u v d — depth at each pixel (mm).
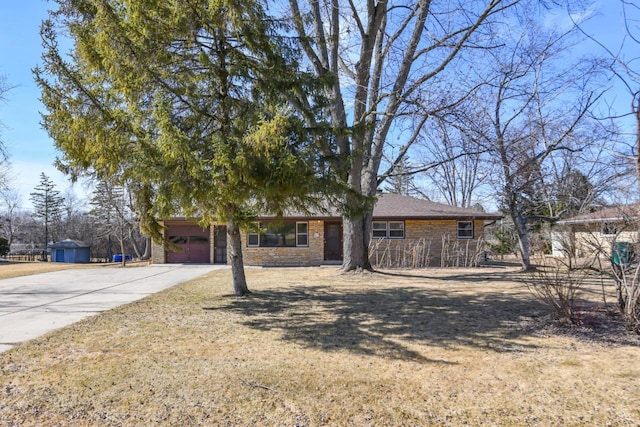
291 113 7305
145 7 6387
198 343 5473
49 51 6336
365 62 12039
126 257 31578
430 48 11203
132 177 6992
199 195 6332
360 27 11578
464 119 10406
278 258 19750
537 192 14445
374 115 12578
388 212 19594
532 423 3238
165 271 16875
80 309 7992
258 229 9695
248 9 6699
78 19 6887
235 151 6344
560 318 6410
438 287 10969
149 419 3318
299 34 8375
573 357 4789
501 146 12164
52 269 19438
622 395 3725
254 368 4465
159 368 4465
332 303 8492
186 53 7188
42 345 5383
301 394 3783
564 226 7719
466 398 3695
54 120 6570
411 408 3504
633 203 6016
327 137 8078
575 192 12977
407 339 5641
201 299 9055
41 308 8148
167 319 6984
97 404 3584
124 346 5328
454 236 19422
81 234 43156
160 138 6078
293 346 5320
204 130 7391
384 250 19297
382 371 4375
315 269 16906
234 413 3420
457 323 6582
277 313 7465
